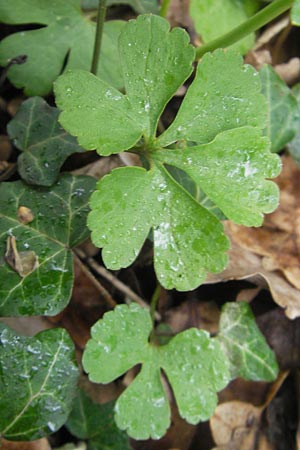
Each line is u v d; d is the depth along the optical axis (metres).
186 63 0.24
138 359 0.26
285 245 0.31
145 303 0.29
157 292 0.29
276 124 0.31
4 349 0.25
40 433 0.25
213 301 0.30
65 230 0.26
